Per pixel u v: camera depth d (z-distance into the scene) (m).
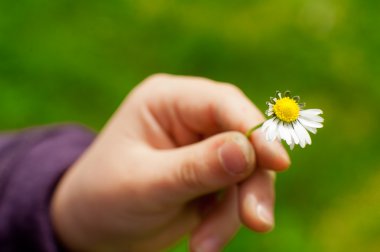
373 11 0.67
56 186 0.42
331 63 0.63
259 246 0.52
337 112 0.61
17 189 0.41
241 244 0.52
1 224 0.41
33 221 0.41
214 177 0.36
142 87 0.41
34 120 0.58
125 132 0.40
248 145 0.36
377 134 0.60
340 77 0.63
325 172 0.57
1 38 0.62
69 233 0.41
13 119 0.58
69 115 0.59
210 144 0.36
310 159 0.57
